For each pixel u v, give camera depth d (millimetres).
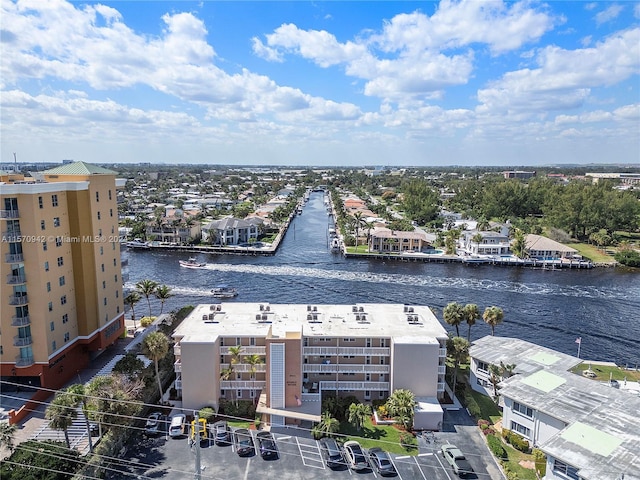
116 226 74625
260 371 57344
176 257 158125
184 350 54219
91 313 67000
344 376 59344
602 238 176250
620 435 43812
